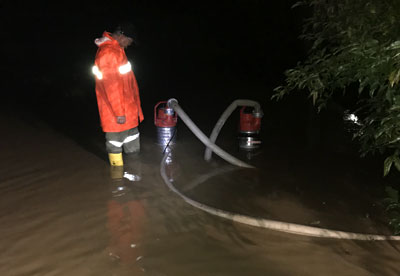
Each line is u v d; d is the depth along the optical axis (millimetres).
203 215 3477
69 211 3545
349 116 6301
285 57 11023
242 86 8812
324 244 3033
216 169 4512
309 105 7109
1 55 11102
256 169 4504
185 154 4953
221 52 12328
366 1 2674
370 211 3529
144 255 2902
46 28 13531
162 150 5086
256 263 2805
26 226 3297
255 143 5121
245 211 3580
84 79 9133
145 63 11211
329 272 2707
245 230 3232
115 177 4262
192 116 6609
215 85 8898
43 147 5168
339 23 2877
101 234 3178
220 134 5723
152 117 6531
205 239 3107
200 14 14031
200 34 13508
